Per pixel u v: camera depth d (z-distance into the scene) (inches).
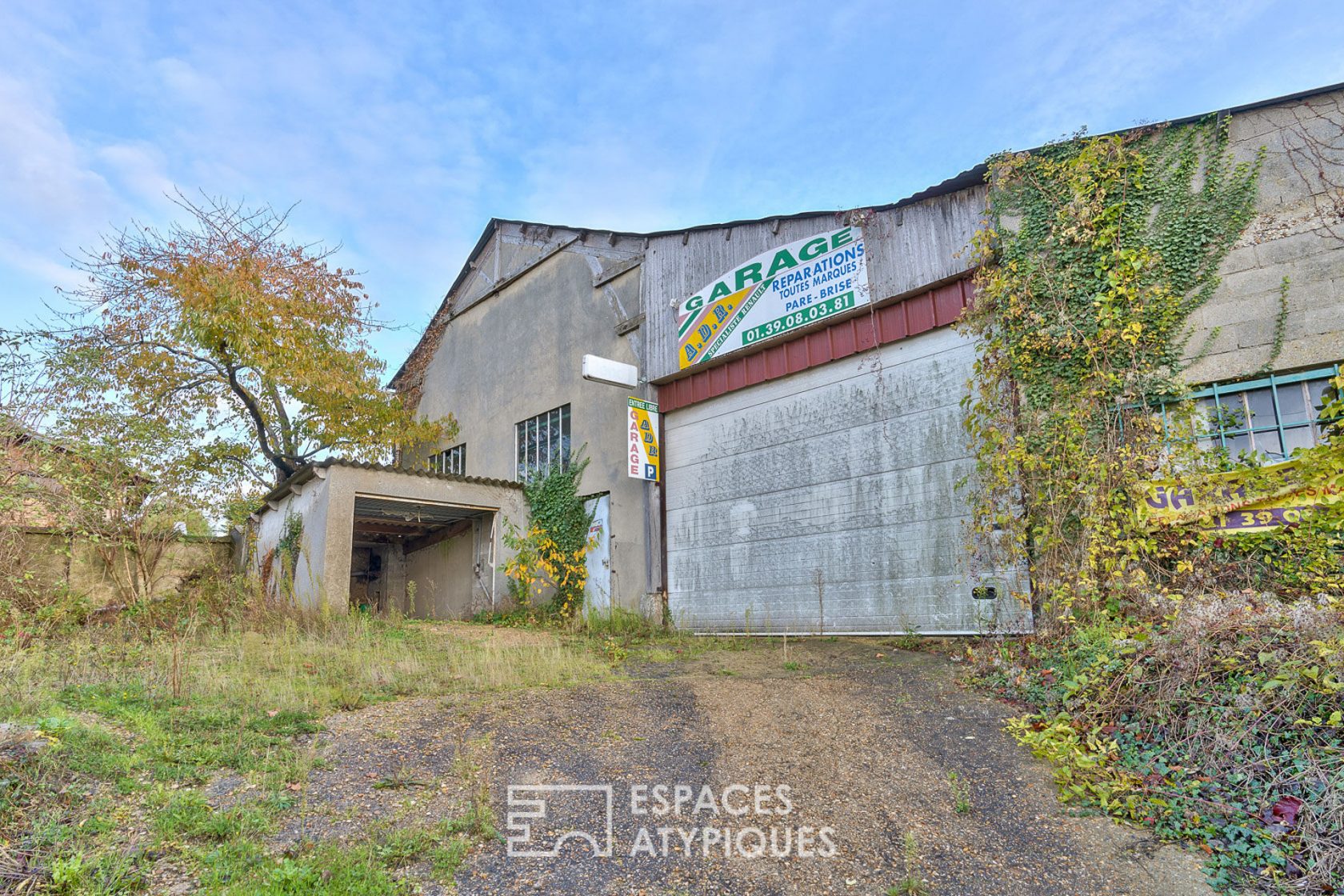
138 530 460.8
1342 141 246.5
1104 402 270.4
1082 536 253.3
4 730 157.8
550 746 185.9
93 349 531.2
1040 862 133.0
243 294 557.3
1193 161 271.6
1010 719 198.8
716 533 420.8
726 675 270.2
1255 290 253.9
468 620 514.6
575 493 497.7
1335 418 217.8
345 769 165.6
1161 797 148.9
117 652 274.4
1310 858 125.3
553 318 553.6
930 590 325.4
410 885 120.9
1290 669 159.2
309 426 648.4
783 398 399.2
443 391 673.0
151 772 153.6
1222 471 235.5
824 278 379.9
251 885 113.7
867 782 165.8
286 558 468.4
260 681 230.4
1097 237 284.4
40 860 116.0
